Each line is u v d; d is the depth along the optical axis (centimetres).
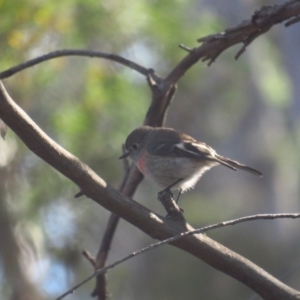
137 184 735
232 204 2094
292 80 2033
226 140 2116
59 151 504
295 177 2148
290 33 2016
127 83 1201
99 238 1365
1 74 674
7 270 1309
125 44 1216
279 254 1964
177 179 852
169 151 844
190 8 1309
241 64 1834
